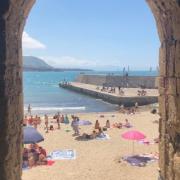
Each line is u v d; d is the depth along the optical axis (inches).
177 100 252.2
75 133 1163.9
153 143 997.8
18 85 269.9
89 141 1043.9
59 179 682.2
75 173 721.0
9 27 233.8
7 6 217.8
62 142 1032.2
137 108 1959.9
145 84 3063.5
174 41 256.1
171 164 269.1
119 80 3218.5
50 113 1969.7
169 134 275.7
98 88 3046.3
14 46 253.3
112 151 908.0
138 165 765.9
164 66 289.9
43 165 778.2
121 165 772.6
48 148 947.3
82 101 2605.8
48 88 4402.1
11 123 243.4
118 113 1796.3
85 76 4119.1
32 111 2081.7
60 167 764.0
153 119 1535.4
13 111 250.4
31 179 679.7
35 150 802.2
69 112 1995.6
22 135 287.9
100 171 731.4
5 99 228.5
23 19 274.8
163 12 274.4
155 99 2212.1
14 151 254.4
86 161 812.6
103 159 827.4
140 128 1291.8
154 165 763.4
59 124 1326.3
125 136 826.2
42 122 1473.9
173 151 264.7
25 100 2797.7
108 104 2337.6
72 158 837.8
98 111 1995.6
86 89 3063.5
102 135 1106.7
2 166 227.0
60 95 3221.0
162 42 298.2
